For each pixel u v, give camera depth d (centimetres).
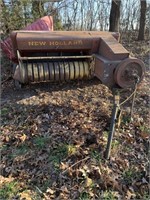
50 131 219
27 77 271
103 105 257
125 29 605
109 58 257
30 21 433
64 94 282
